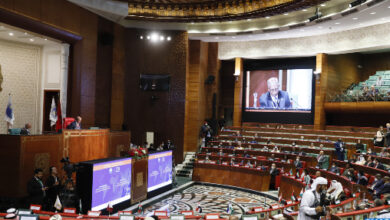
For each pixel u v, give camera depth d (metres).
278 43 23.42
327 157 16.55
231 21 20.23
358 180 12.25
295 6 16.73
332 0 16.36
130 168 12.53
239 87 24.84
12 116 13.48
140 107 21.31
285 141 20.89
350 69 24.64
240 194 16.09
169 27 21.42
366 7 15.03
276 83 24.58
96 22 18.25
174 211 12.62
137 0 18.91
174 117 21.30
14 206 10.75
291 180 14.16
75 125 14.04
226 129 24.41
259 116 25.19
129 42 21.28
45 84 19.59
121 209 11.95
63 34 16.28
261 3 18.05
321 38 21.86
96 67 19.39
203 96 23.69
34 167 11.71
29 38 17.91
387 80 22.06
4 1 13.14
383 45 18.84
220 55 25.23
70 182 10.07
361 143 18.31
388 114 20.78
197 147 22.50
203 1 19.23
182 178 19.28
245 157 18.70
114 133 16.58
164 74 21.28
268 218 7.25
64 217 6.71
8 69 18.33
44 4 14.95
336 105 21.61
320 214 4.98
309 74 23.34
